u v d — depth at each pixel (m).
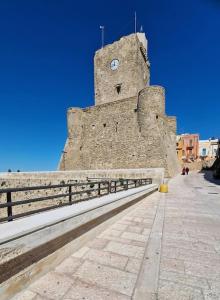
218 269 3.19
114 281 2.75
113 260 3.37
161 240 4.39
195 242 4.35
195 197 11.17
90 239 4.26
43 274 2.83
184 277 2.95
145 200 10.05
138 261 3.36
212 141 59.88
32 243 2.58
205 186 17.02
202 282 2.82
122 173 17.81
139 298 2.40
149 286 2.63
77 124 33.88
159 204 8.92
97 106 32.78
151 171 16.30
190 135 59.34
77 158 32.84
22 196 23.41
